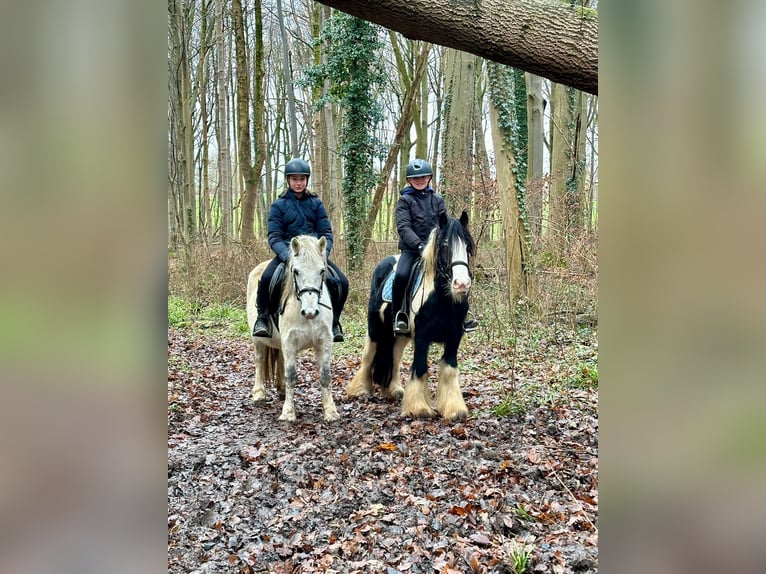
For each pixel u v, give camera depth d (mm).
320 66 12984
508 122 8438
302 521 3564
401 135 14039
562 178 11688
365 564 3029
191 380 7266
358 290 11422
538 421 5133
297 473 4223
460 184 11117
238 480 4172
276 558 3182
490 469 4141
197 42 21812
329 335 5641
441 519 3459
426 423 5340
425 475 4105
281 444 4867
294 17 21828
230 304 12977
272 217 5867
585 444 4543
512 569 2889
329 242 5914
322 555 3174
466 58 12516
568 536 3178
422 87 18469
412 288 5645
